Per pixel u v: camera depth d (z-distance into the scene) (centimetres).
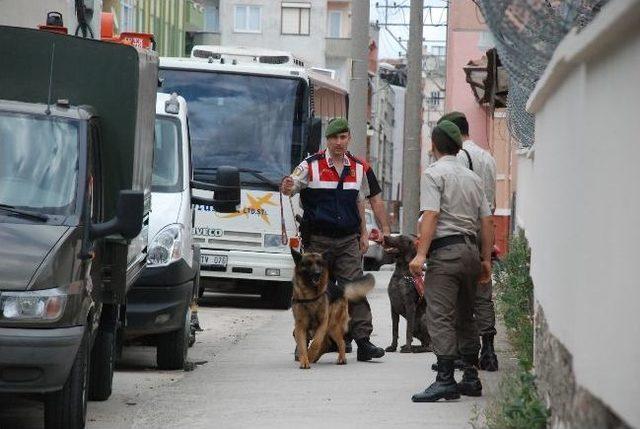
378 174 14438
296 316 1736
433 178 1351
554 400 1009
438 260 1359
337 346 1794
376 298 3322
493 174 1614
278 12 12525
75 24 3281
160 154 1991
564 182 981
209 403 1404
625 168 707
